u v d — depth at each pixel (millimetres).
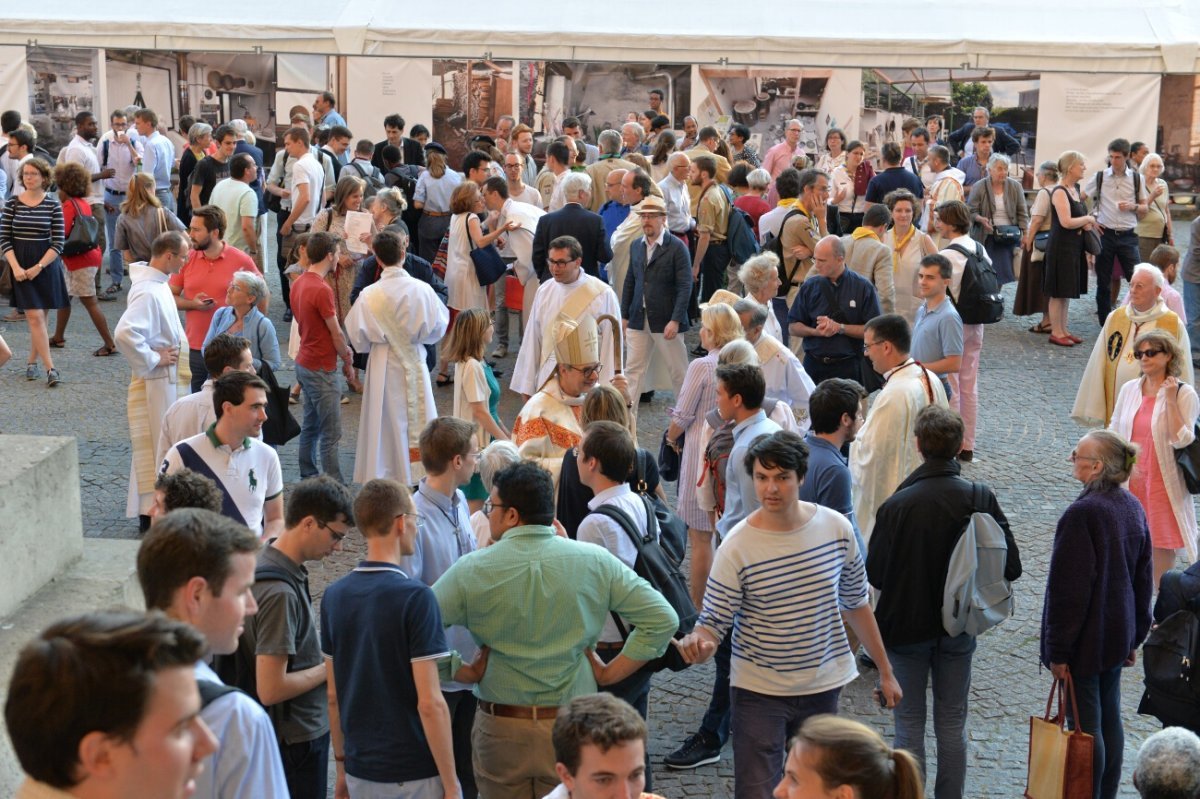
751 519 5094
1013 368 13195
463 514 5621
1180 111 21781
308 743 4637
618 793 3410
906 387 7367
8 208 11734
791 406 8023
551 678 4641
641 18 15797
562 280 9539
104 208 16672
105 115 21250
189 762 2281
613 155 13906
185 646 2285
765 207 13953
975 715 6762
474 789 5371
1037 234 14133
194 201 14672
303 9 15781
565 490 6051
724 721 6219
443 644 4438
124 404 11477
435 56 15570
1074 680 5605
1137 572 5715
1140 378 7906
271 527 6363
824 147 21422
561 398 7004
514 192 13641
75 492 4867
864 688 6945
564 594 4621
